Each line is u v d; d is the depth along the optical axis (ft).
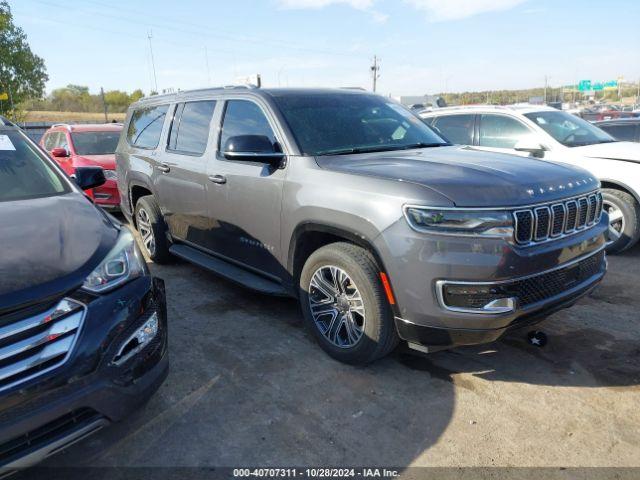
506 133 22.47
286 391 10.25
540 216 9.45
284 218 11.76
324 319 11.71
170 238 17.52
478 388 10.32
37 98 149.07
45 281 6.72
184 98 16.57
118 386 7.28
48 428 6.70
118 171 20.42
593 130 22.36
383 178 9.89
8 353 6.25
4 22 135.13
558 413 9.46
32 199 9.55
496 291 8.91
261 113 13.12
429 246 8.98
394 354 11.75
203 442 8.78
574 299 10.38
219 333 12.91
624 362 11.26
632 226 18.81
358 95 14.99
